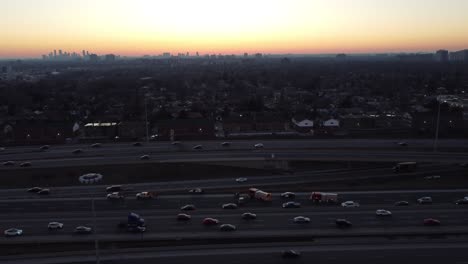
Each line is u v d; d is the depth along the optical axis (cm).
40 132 10112
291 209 5425
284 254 4072
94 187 6588
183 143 9281
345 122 11244
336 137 9769
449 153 8275
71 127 10312
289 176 7106
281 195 6031
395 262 3975
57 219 5141
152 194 6019
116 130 10494
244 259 4059
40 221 5075
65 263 3991
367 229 4753
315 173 7262
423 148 8656
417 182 6681
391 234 4612
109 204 5725
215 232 4700
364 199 5838
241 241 4472
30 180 6950
